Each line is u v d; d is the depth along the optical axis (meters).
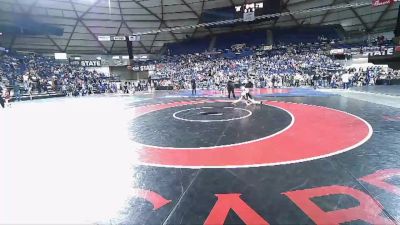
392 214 3.18
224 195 3.78
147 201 3.71
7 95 18.25
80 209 3.57
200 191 3.93
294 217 3.16
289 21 42.06
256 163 5.06
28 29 37.28
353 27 39.41
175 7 39.69
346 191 3.78
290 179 4.25
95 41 45.84
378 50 29.19
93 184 4.37
